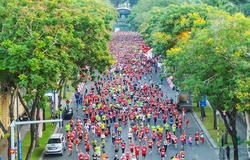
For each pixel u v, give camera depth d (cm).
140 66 12500
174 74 6034
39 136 6194
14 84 4728
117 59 13750
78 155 5478
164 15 8581
